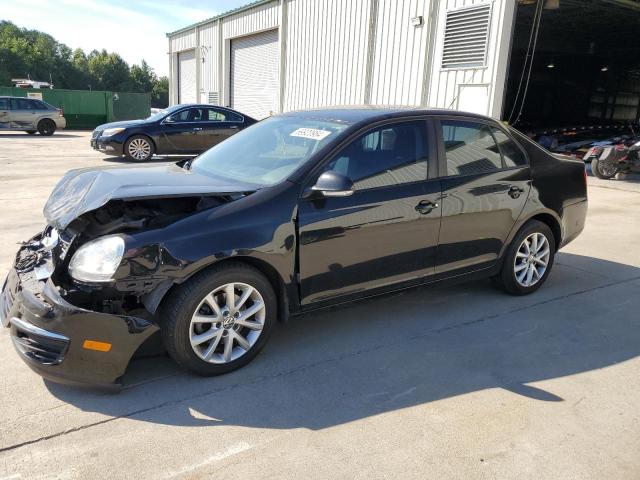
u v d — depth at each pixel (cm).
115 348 276
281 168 344
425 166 374
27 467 233
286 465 239
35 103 2205
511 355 351
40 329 270
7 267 481
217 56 2409
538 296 461
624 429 272
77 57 13050
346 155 343
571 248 623
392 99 1402
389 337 373
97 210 312
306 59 1748
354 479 231
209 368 307
